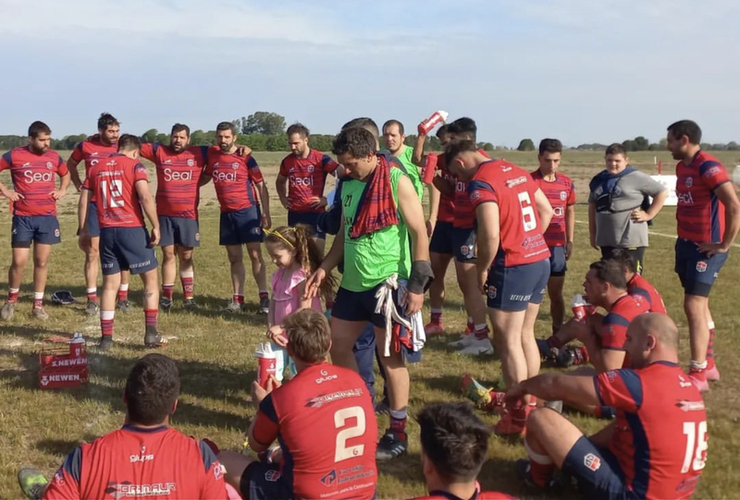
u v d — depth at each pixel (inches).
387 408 233.5
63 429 215.5
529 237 204.8
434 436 112.7
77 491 119.6
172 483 121.0
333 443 141.6
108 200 294.7
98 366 278.8
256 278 382.0
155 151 378.0
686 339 321.7
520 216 203.3
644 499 148.8
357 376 151.6
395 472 190.4
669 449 145.5
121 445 121.9
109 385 255.8
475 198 200.7
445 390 252.7
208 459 126.5
